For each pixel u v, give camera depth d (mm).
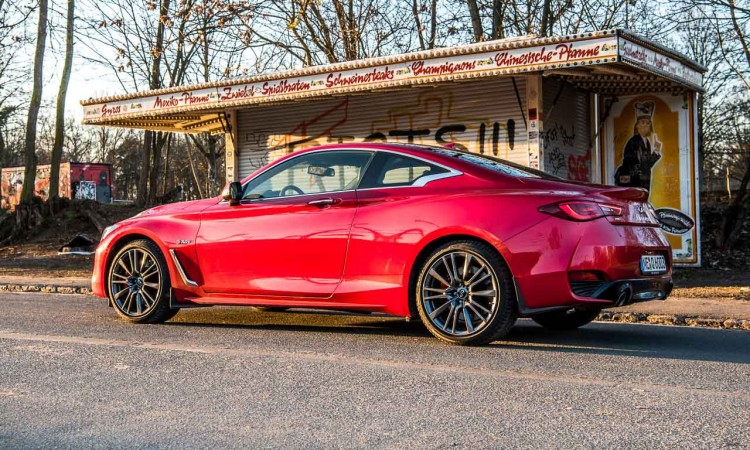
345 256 6328
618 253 5711
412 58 12133
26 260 17766
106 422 3936
